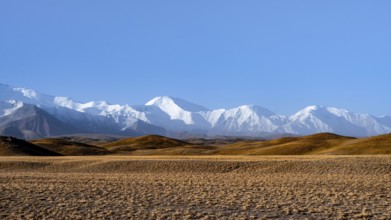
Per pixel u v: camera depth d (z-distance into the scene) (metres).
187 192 37.12
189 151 139.00
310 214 27.77
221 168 58.81
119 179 48.09
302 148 120.25
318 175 50.53
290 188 39.09
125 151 159.25
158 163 62.78
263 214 28.03
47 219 26.78
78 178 49.41
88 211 29.03
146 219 26.73
